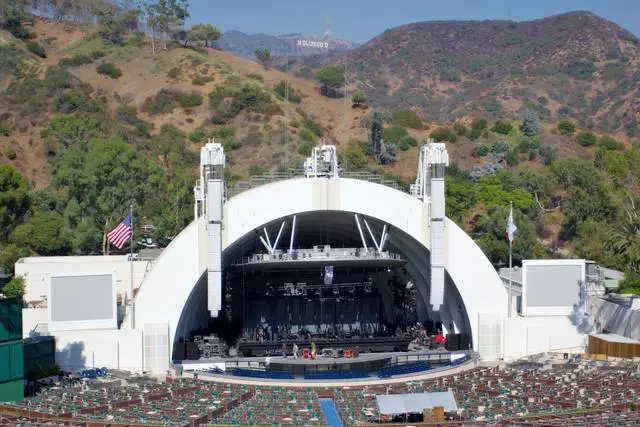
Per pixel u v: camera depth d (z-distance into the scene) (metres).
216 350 86.06
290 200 84.81
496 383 74.25
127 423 59.84
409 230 86.25
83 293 82.06
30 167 172.50
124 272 104.00
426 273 92.31
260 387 77.56
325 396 74.19
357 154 185.88
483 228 144.75
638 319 87.88
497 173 173.00
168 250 82.69
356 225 91.06
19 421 59.41
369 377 82.12
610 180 166.50
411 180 182.50
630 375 74.19
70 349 80.69
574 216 154.25
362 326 99.44
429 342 90.19
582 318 88.81
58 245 130.00
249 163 181.38
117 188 135.00
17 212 133.00
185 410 64.44
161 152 178.12
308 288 94.06
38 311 92.94
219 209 81.94
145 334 82.06
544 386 71.75
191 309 87.69
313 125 198.75
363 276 95.56
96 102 191.88
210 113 197.75
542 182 168.25
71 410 63.72
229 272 91.38
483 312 87.31
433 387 74.06
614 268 126.25
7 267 122.94
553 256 142.38
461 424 60.41
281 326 97.94
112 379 77.94
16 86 194.75
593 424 55.56
